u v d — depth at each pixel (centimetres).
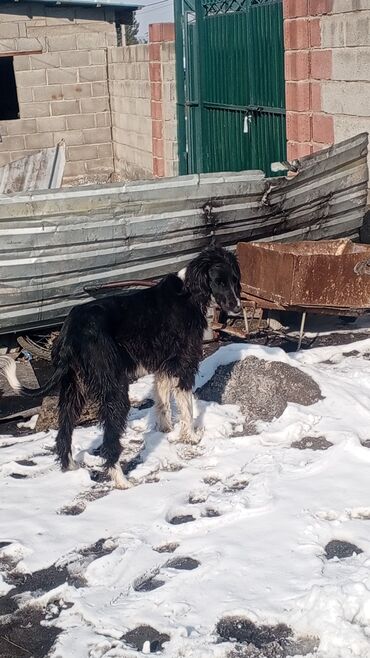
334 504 289
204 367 414
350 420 356
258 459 331
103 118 1122
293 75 615
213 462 338
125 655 222
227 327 487
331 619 223
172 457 348
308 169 519
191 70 812
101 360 326
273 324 503
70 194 477
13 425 420
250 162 720
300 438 347
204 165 816
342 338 489
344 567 250
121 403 329
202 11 775
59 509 315
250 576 251
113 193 484
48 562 278
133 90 1005
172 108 871
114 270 505
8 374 331
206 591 246
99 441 375
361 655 214
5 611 255
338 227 555
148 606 244
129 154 1059
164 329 347
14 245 475
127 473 337
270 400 380
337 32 563
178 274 357
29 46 1082
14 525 304
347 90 564
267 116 682
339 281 450
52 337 519
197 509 300
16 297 488
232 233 521
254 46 684
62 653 228
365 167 544
